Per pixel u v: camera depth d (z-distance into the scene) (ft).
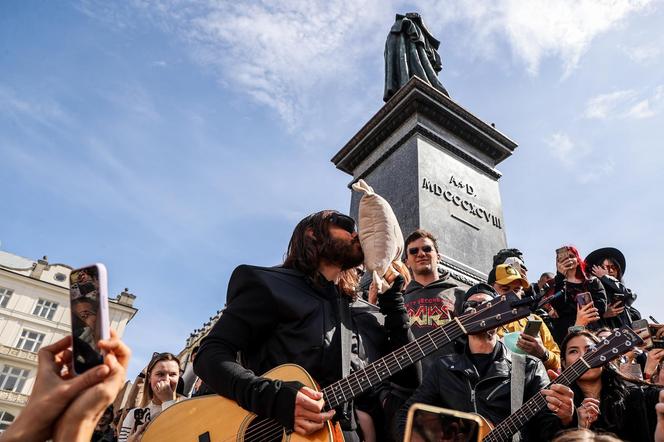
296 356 6.82
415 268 14.73
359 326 7.94
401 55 33.88
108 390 3.15
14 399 107.04
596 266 17.90
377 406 8.62
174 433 6.84
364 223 10.23
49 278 123.65
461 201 23.03
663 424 7.84
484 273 21.24
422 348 7.14
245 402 6.08
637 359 13.05
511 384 9.30
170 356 13.94
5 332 112.06
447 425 5.96
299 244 8.12
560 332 15.57
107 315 3.32
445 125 25.57
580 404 9.81
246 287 7.25
